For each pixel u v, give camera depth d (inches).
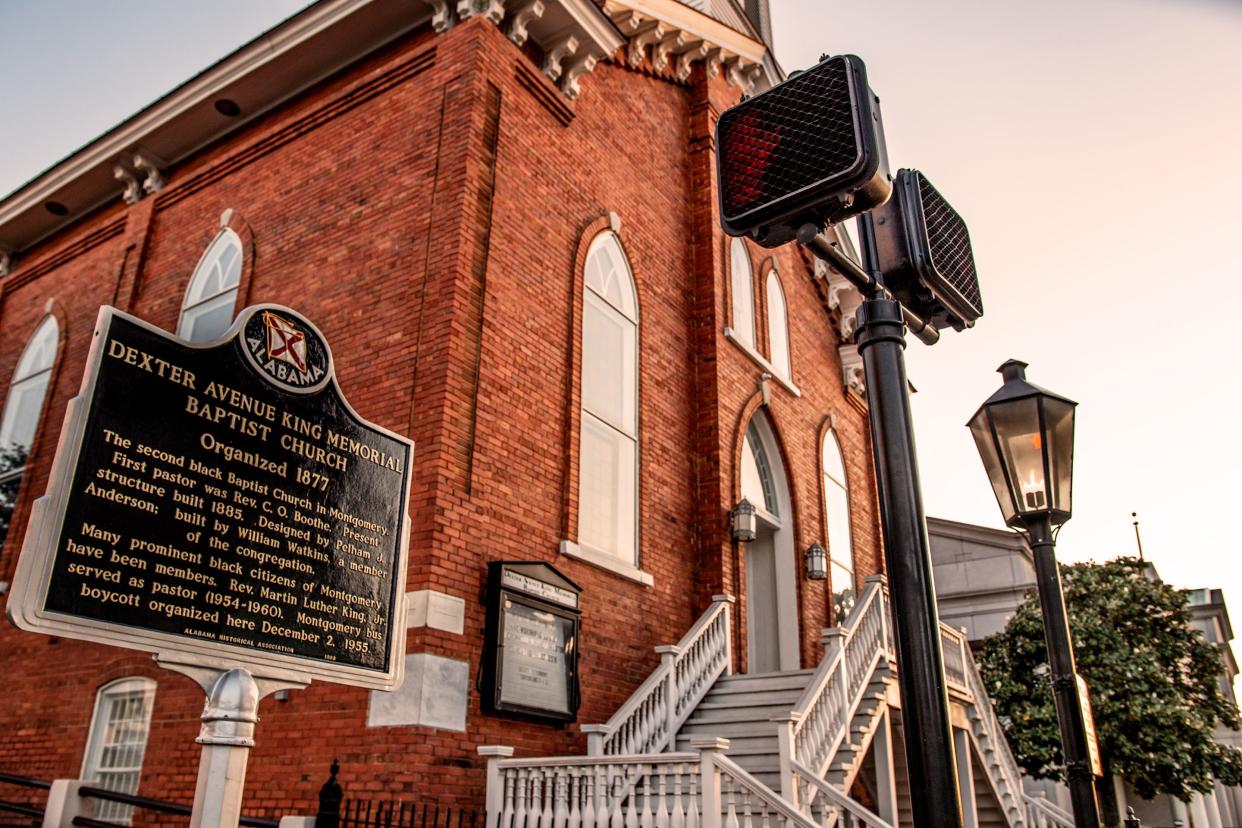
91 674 467.8
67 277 663.1
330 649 191.3
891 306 145.0
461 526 384.2
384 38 514.9
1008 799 593.9
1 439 644.1
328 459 202.5
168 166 614.5
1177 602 906.1
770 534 671.1
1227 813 1487.5
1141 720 842.8
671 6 621.3
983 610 1145.4
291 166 531.8
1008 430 225.3
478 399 410.9
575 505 451.8
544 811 329.1
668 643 498.9
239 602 177.5
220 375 185.9
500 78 476.7
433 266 428.1
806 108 131.0
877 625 519.8
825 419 775.7
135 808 409.1
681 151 649.0
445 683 354.0
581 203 522.0
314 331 206.5
